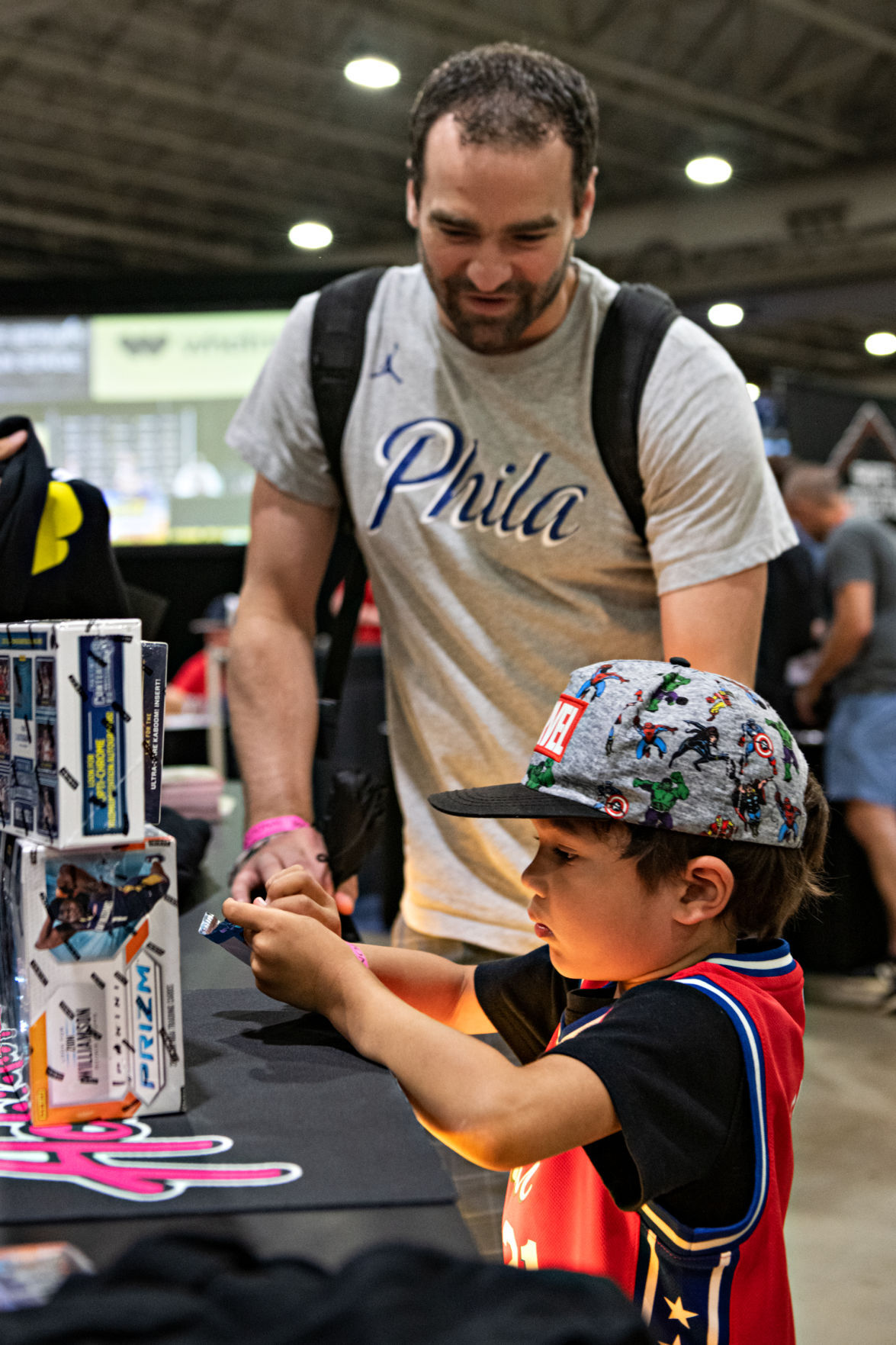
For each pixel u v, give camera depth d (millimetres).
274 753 1298
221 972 1003
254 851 1152
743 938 845
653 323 1209
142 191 7797
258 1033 814
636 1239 783
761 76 6266
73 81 6148
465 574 1274
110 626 631
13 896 688
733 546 1178
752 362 12258
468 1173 1213
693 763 788
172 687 3180
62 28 5500
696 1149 711
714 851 798
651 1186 686
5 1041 735
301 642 1379
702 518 1179
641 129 6844
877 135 6938
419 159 1172
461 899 1308
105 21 5512
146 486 4594
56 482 967
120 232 8242
